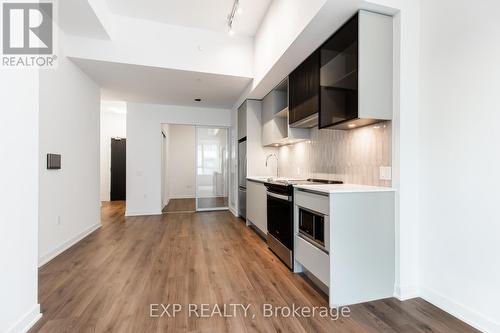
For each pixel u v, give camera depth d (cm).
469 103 166
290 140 358
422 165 199
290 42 254
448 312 178
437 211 187
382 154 216
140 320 168
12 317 146
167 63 358
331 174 293
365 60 197
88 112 388
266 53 331
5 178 142
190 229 417
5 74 143
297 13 237
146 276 236
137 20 347
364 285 194
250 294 203
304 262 227
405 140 199
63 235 311
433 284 191
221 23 360
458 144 173
